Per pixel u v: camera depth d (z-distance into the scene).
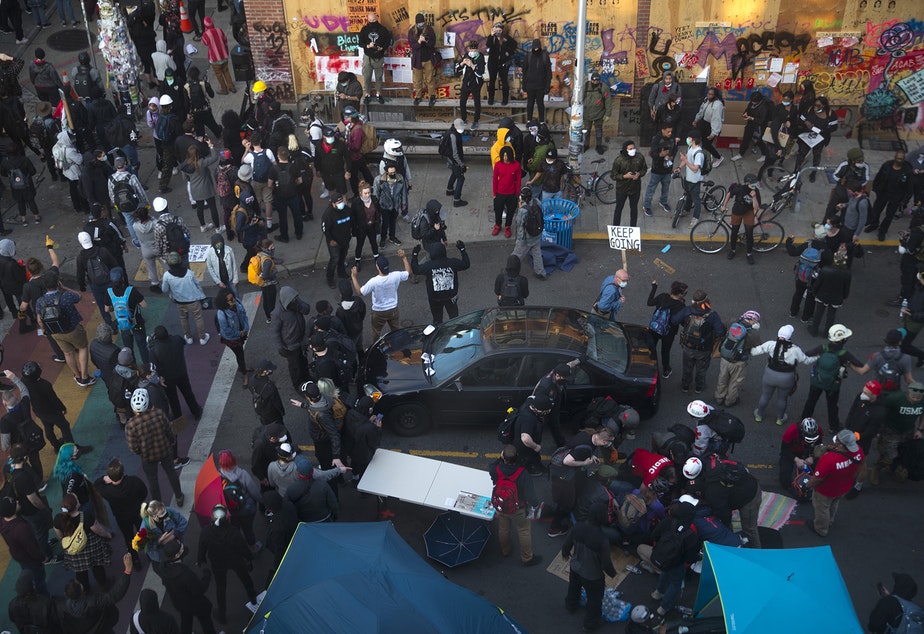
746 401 12.94
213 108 20.83
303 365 12.96
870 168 18.47
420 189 18.14
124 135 17.55
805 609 8.08
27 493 9.95
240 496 9.97
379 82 19.59
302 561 8.65
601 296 13.15
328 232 14.96
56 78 19.38
